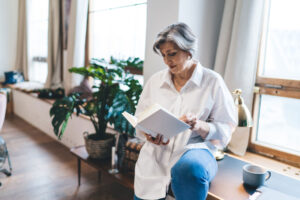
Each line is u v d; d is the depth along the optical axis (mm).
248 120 1418
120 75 2100
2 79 5184
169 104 1354
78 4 3018
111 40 3025
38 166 2672
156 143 1259
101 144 2035
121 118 1815
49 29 3977
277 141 1900
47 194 2141
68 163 2762
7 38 5160
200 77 1280
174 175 1157
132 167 1777
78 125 3002
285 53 1813
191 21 1808
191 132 1285
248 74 1774
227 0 1850
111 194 2170
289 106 1811
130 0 2689
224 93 1276
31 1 4816
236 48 1769
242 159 1725
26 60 4945
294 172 1634
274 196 1235
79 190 2215
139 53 2654
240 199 1217
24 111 4465
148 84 1471
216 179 1418
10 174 2455
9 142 3379
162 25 1841
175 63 1216
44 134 3754
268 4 1851
